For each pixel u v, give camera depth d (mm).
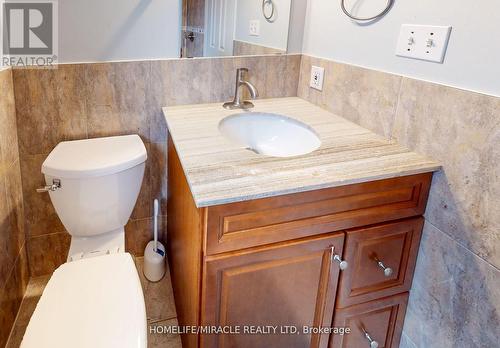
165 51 1505
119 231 1517
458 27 992
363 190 1055
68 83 1410
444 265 1130
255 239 986
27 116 1406
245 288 1031
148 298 1651
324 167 1060
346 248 1109
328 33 1524
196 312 1062
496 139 929
